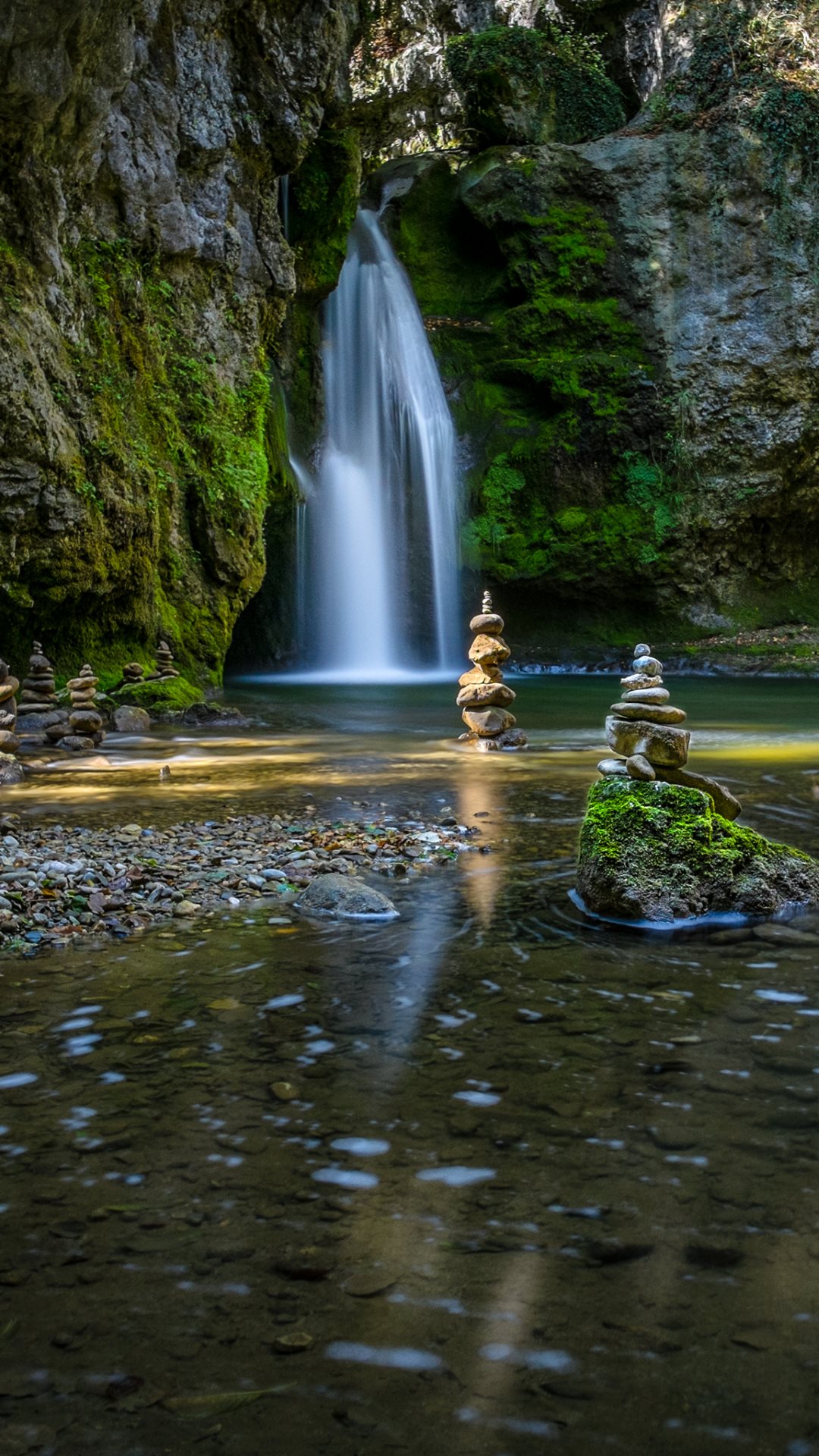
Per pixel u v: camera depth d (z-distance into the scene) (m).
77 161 15.34
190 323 18.41
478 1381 2.08
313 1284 2.37
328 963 4.54
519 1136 3.03
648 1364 2.12
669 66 30.84
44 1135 3.05
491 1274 2.39
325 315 26.95
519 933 4.97
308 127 20.19
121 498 15.58
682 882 5.23
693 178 29.25
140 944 4.82
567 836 7.16
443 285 30.98
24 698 13.36
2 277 13.90
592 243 29.61
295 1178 2.81
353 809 8.23
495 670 12.67
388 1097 3.27
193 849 6.67
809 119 28.94
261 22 19.06
